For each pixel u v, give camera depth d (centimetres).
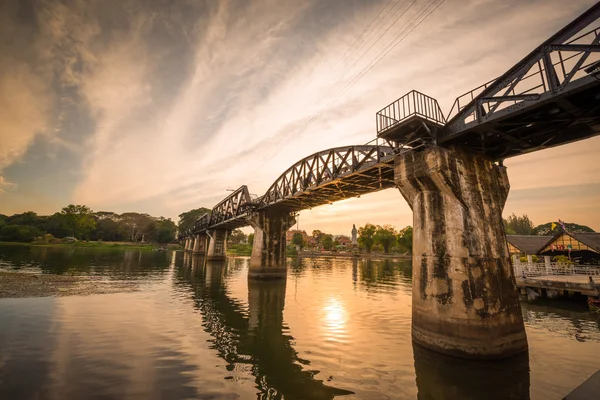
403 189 1460
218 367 1001
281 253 3722
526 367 1041
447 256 1212
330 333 1430
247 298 2345
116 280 2975
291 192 2973
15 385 809
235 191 4453
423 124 1291
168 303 2003
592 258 3130
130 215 14950
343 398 818
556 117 1116
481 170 1398
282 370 995
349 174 2098
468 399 827
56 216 12025
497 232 1304
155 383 862
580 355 1153
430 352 1180
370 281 3534
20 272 3092
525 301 2277
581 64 906
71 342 1165
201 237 9144
